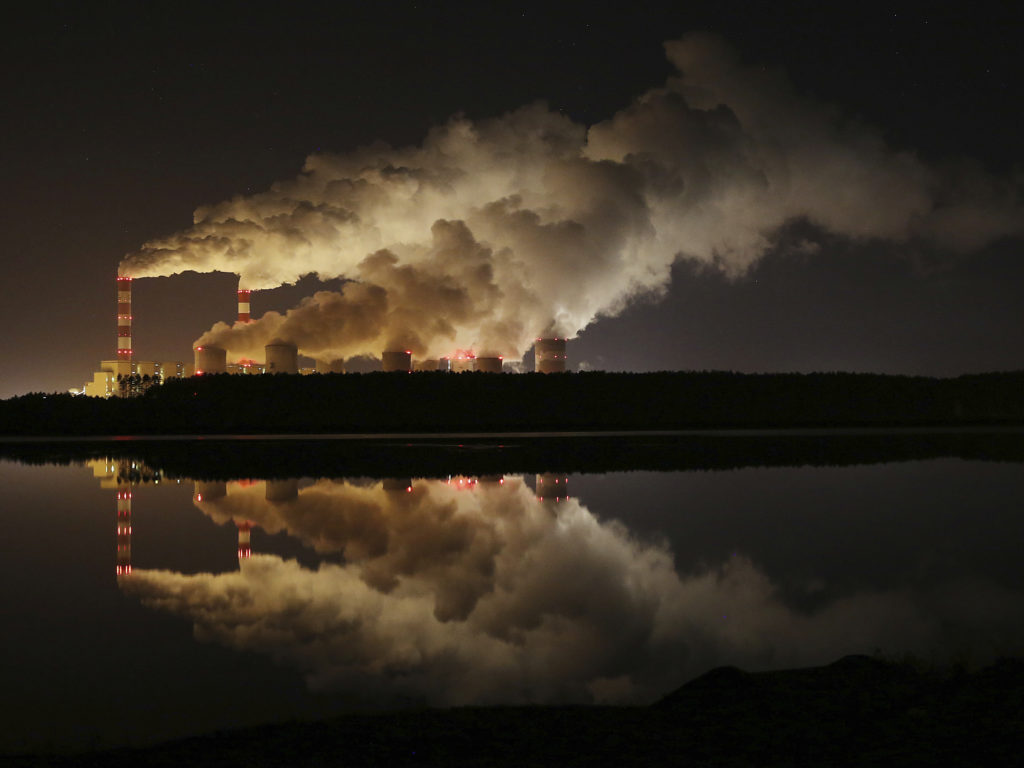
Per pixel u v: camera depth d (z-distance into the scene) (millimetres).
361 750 5723
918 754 5445
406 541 15594
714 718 6262
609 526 17047
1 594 11648
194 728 6770
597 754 5586
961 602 10961
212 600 11359
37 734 6637
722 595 11562
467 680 8117
